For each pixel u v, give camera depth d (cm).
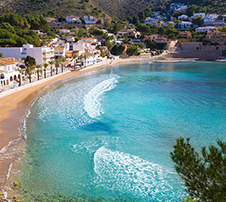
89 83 7344
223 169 1034
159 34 19600
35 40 11338
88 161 2705
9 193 2080
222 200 979
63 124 3831
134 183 2323
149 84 7275
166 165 2628
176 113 4353
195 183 1107
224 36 17738
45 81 7494
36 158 2741
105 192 2184
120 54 16325
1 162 2594
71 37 14875
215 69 11194
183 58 16562
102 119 4066
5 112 4347
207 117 4094
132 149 2992
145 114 4325
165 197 2117
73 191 2181
